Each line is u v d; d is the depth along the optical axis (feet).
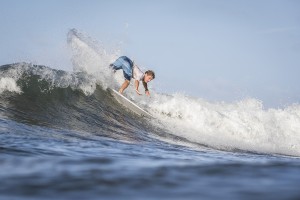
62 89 118.73
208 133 137.08
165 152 70.74
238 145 134.10
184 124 136.46
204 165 25.99
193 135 126.21
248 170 23.90
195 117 141.38
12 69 114.01
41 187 18.92
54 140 63.67
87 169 24.43
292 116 165.58
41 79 116.06
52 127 85.51
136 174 22.70
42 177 21.29
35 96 110.22
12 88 108.99
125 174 22.63
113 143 73.92
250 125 153.58
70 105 113.80
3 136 59.16
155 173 23.18
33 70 117.29
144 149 70.49
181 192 17.87
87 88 124.36
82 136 79.46
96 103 120.98
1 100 101.24
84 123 101.55
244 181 20.59
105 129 100.68
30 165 25.48
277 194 17.10
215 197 16.76
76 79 124.67
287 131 162.61
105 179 21.02
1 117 83.56
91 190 18.34
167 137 112.06
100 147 62.59
